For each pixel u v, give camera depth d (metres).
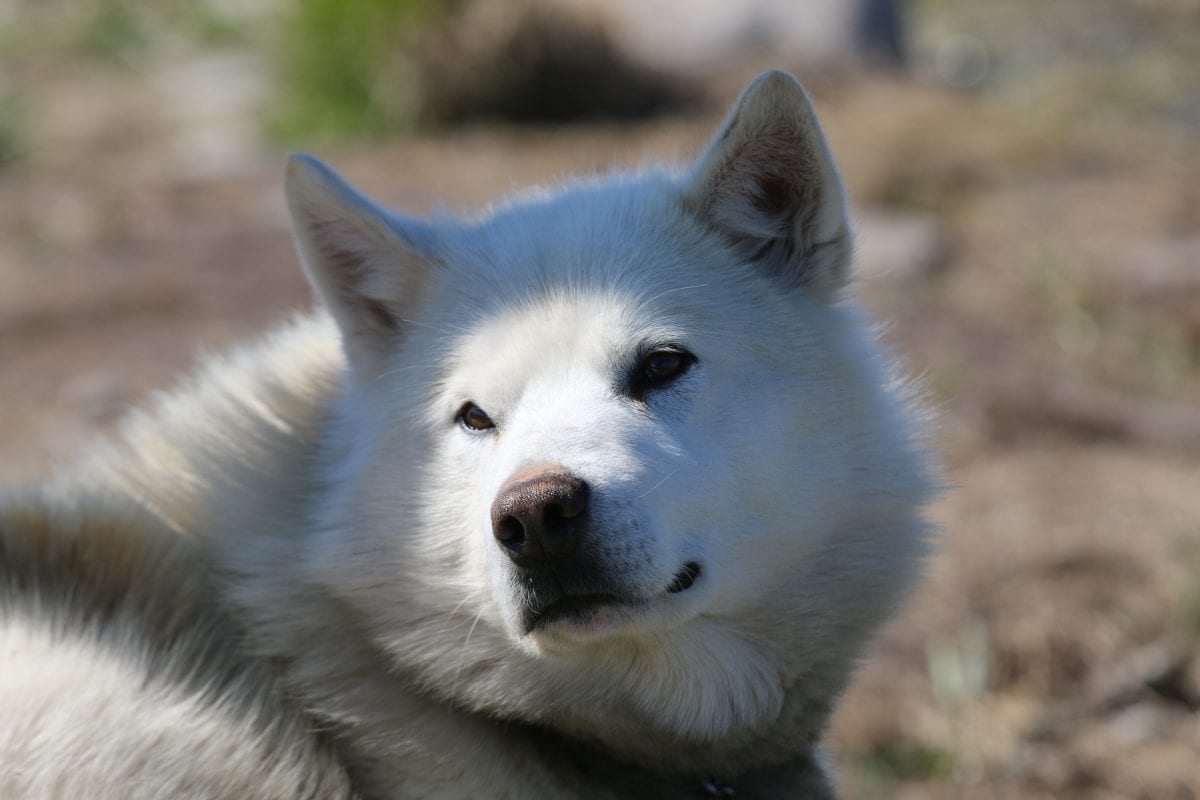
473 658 3.58
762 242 3.86
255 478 3.86
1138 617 5.93
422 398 3.75
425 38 14.55
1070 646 5.79
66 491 3.89
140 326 9.04
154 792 3.33
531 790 3.60
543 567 3.26
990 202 12.10
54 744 3.29
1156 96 16.28
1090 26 20.67
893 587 3.77
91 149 14.58
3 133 14.35
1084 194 12.22
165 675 3.55
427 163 13.03
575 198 3.97
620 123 14.40
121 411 7.59
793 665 3.70
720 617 3.61
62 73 18.05
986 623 5.95
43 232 11.23
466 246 3.90
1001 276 10.38
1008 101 15.88
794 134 3.76
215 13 19.30
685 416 3.55
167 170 13.65
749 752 3.77
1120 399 8.50
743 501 3.55
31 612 3.58
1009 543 6.61
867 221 11.19
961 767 5.17
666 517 3.37
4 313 9.24
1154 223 11.41
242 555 3.73
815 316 3.81
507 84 14.56
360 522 3.71
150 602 3.66
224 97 16.48
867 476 3.72
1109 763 5.13
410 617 3.64
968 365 8.74
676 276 3.71
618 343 3.57
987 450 7.77
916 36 20.45
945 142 13.44
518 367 3.60
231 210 11.91
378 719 3.60
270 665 3.66
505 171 12.59
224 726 3.49
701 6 17.16
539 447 3.36
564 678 3.56
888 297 9.85
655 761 3.74
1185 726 5.34
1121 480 7.31
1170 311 9.66
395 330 3.94
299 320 4.35
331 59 14.82
